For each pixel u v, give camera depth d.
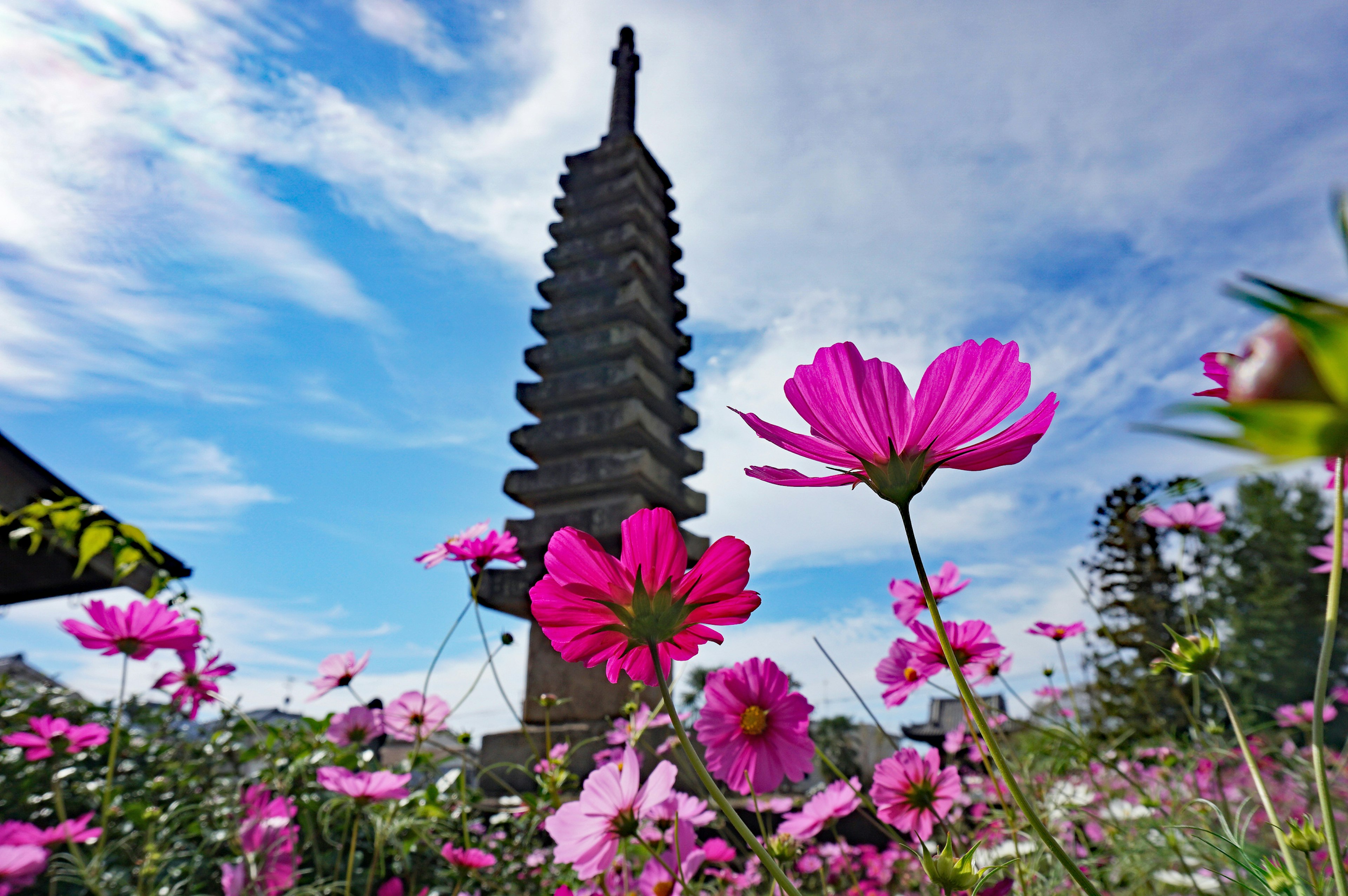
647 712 2.08
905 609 1.67
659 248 10.48
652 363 9.16
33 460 4.42
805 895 2.31
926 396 0.57
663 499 8.05
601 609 0.64
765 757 1.03
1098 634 2.13
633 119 11.45
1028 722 1.69
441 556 1.99
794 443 0.59
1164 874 1.45
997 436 0.56
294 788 2.91
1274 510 18.75
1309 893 0.67
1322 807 0.50
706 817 1.50
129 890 2.48
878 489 0.57
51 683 4.63
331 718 2.76
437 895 2.66
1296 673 15.80
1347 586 11.86
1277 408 0.25
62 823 2.18
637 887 1.56
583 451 8.27
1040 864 1.50
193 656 2.54
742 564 0.66
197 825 2.63
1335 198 0.25
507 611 6.93
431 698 2.36
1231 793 1.82
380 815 2.29
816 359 0.60
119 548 2.59
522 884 2.69
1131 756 2.10
